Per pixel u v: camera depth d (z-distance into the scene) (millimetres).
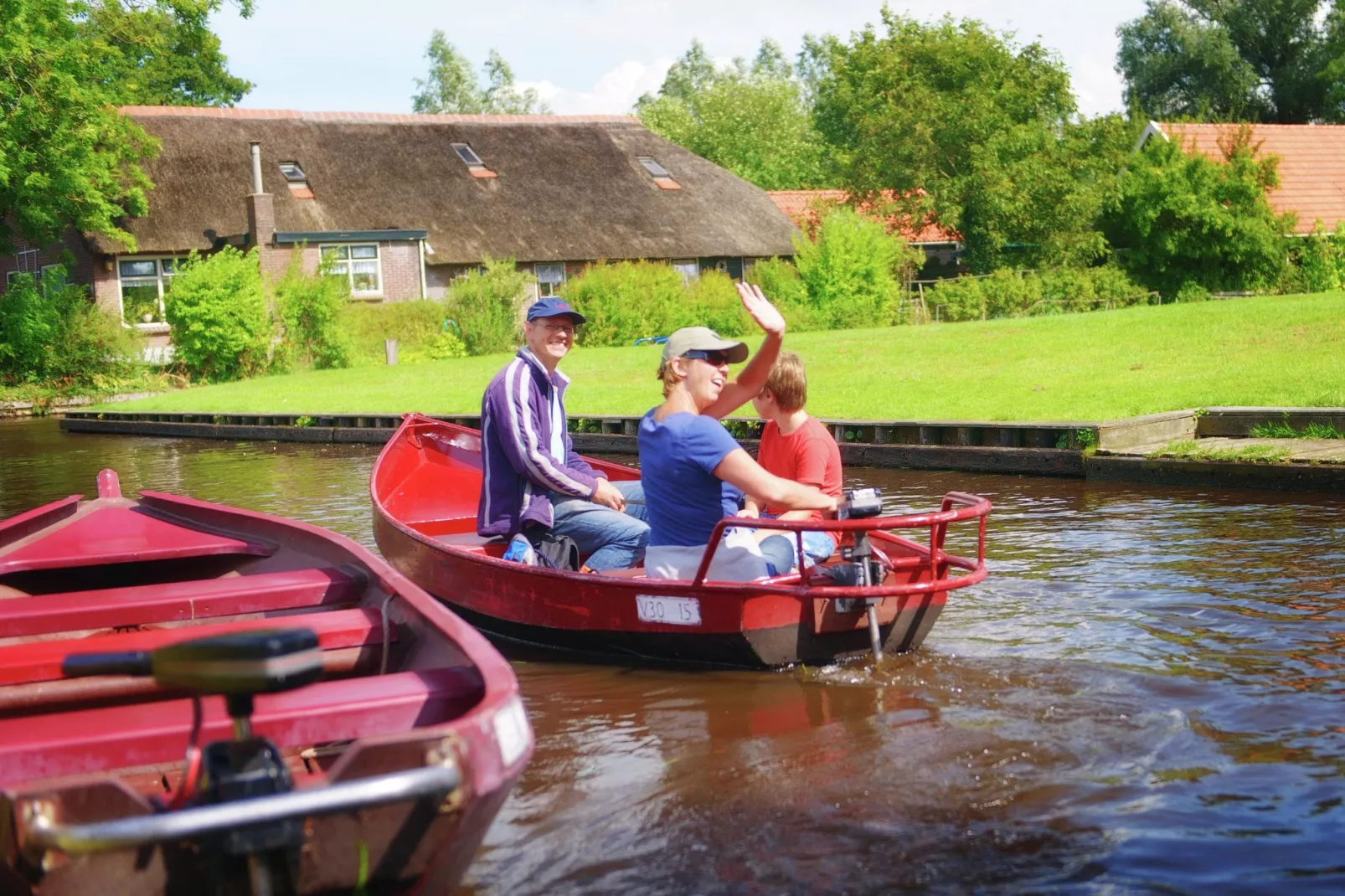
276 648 2803
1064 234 34969
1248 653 5438
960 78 37719
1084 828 3770
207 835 2758
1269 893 3344
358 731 3461
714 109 63531
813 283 30703
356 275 31969
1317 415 10977
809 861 3633
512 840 3850
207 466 15664
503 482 6688
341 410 19156
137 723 3371
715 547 5375
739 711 4984
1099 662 5410
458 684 3613
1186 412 11719
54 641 4137
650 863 3662
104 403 27641
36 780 3201
